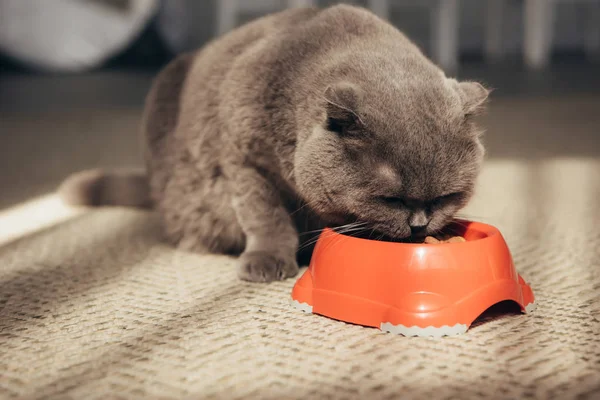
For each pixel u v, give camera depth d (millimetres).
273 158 865
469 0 3686
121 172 1151
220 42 989
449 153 784
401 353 679
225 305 781
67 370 664
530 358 667
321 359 673
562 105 2234
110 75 3031
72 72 3113
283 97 847
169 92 1022
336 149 793
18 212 1137
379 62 832
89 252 949
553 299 780
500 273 739
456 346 689
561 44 3873
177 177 981
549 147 1562
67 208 1155
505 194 1170
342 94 776
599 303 766
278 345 697
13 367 669
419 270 716
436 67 867
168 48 3379
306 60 858
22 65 3102
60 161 1505
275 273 853
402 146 772
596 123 1888
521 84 2695
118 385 641
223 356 680
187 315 758
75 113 2152
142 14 3016
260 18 1004
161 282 847
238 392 630
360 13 914
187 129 957
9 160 1521
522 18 3662
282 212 900
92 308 777
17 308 780
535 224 1017
